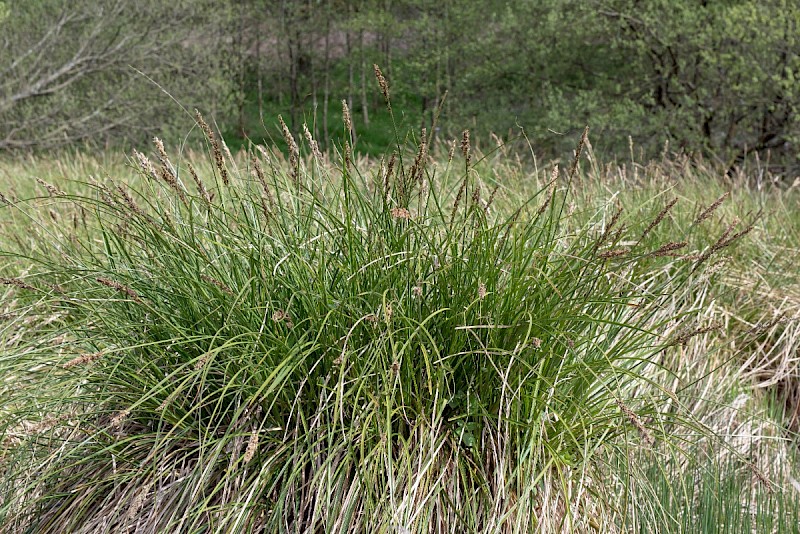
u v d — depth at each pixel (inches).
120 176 285.3
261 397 112.3
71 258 129.7
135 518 110.0
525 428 113.7
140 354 116.9
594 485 117.3
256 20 895.1
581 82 606.9
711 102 509.4
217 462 112.8
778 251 210.4
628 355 138.1
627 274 145.1
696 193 246.1
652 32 493.0
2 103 557.0
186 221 130.6
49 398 114.7
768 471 145.9
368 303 112.3
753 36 449.1
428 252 114.9
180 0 622.5
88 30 605.6
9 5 564.1
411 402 115.4
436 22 744.3
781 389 179.6
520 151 563.2
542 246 125.0
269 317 113.3
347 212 111.5
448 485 110.5
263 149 134.0
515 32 621.9
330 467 103.8
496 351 108.7
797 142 433.1
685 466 138.5
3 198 118.6
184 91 629.0
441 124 650.2
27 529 114.7
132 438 110.7
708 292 189.3
